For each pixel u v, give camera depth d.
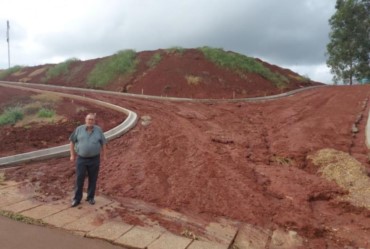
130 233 5.79
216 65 26.88
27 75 37.84
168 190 7.83
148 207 7.04
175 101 20.23
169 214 6.78
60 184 7.98
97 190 7.75
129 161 9.41
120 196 7.51
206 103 19.50
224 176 8.55
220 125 13.91
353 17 32.12
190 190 7.79
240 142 11.50
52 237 5.45
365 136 11.77
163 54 29.83
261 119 15.16
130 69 29.42
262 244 5.94
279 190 8.03
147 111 15.68
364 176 8.66
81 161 6.77
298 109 16.41
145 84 26.05
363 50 32.28
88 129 6.84
